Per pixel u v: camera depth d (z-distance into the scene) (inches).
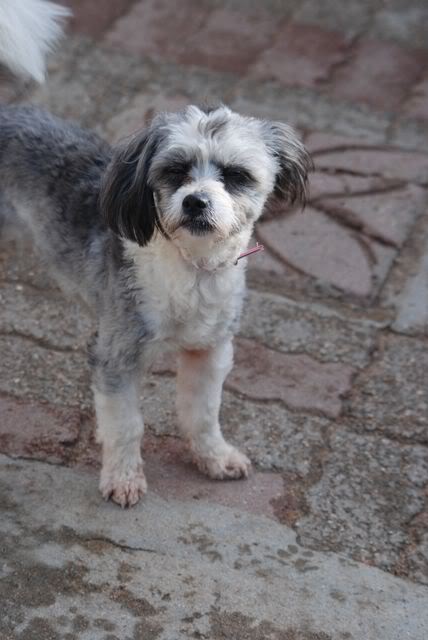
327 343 69.6
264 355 68.8
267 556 60.1
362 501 62.6
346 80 86.7
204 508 61.9
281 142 60.7
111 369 60.3
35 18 64.3
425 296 72.2
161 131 58.5
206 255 58.3
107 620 57.4
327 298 72.0
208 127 58.2
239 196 58.6
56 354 68.2
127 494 61.5
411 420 66.1
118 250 60.0
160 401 66.4
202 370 61.9
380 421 66.0
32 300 70.9
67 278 63.4
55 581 58.6
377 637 57.6
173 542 60.4
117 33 89.2
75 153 63.4
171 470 63.6
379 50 89.6
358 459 64.3
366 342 69.7
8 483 62.1
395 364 68.7
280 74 86.7
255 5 93.7
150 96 84.0
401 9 94.3
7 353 68.0
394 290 72.6
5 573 58.6
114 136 80.4
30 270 72.5
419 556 60.6
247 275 72.9
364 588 59.2
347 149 80.8
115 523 60.9
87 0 92.0
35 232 64.0
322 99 84.8
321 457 64.4
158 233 58.6
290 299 71.7
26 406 65.5
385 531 61.5
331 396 67.1
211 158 58.0
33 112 65.6
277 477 63.5
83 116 81.9
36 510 61.1
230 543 60.5
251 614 58.0
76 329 69.5
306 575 59.5
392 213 76.6
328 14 93.0
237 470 63.1
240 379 67.6
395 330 70.5
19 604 57.7
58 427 64.7
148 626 57.4
